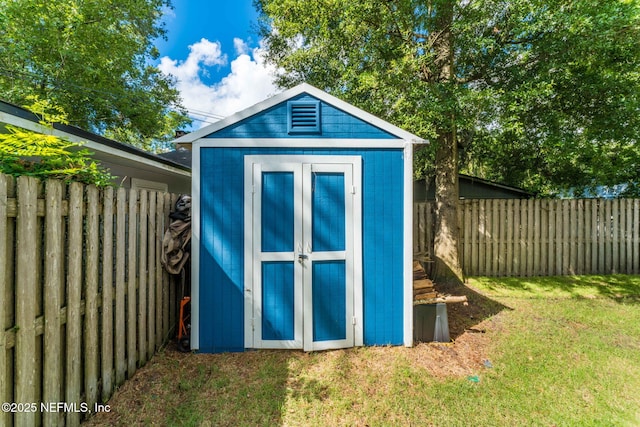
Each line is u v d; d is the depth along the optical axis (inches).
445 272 213.9
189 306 140.4
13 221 62.5
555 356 124.8
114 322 95.4
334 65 229.0
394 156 133.2
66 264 76.4
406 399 96.4
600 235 231.5
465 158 396.2
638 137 222.5
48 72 307.7
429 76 202.2
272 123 130.3
